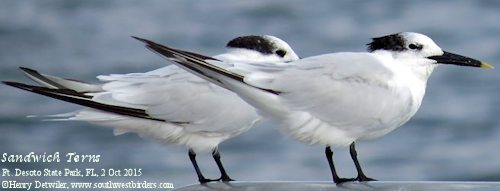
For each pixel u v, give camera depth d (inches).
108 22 1194.6
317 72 381.7
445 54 400.5
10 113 788.0
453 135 719.1
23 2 1300.4
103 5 1286.9
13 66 1019.9
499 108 770.2
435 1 1143.0
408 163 666.2
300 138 387.2
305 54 988.6
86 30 1166.3
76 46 1077.1
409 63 397.4
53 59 1032.2
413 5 1147.9
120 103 421.4
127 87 427.2
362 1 1168.8
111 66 981.8
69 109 796.0
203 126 426.6
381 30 1055.0
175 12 1219.2
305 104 378.0
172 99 425.1
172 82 429.1
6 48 1087.0
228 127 426.9
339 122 382.3
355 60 388.8
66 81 419.5
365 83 383.2
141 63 976.3
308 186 335.9
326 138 386.0
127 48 1050.7
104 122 425.1
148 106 424.8
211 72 370.0
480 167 660.7
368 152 676.1
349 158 658.2
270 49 447.5
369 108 382.0
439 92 809.5
